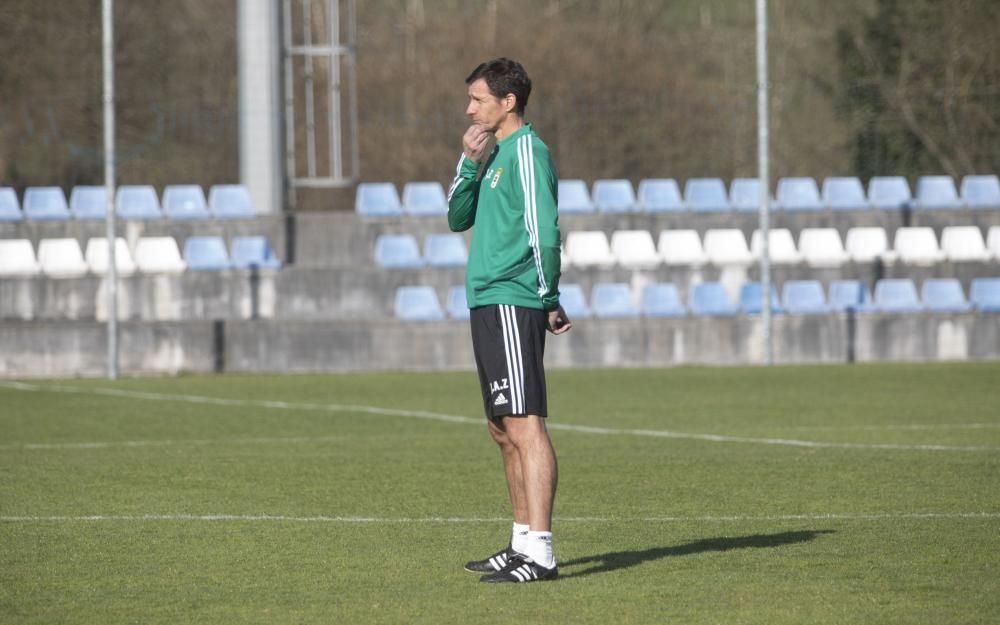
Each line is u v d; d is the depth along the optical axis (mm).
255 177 87000
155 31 134750
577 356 73625
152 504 32531
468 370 72375
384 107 142375
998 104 102188
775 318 74500
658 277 83188
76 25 127312
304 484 35781
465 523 29781
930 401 55906
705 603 21969
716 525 29188
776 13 145500
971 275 84438
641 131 111938
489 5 152750
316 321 72438
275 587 23484
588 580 23734
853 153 110188
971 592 22641
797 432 46438
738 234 86250
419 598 22547
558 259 22656
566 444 43875
